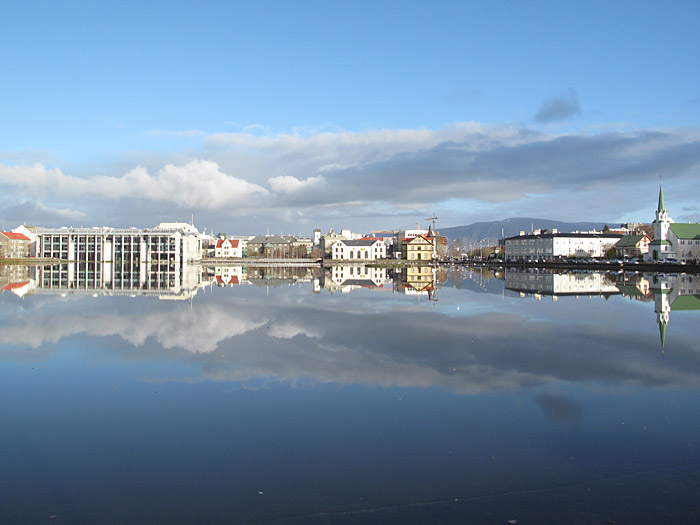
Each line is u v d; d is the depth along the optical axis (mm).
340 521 10945
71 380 21328
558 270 136625
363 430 15977
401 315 41500
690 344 29281
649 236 198000
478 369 23281
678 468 13461
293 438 15391
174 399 18922
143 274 113562
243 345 28359
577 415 17312
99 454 14352
